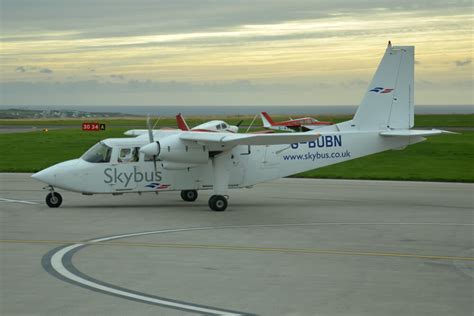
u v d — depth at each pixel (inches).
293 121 3511.3
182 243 676.7
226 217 874.1
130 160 971.9
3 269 549.0
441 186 1273.4
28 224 800.9
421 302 452.8
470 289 490.6
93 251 630.5
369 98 1048.8
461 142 2564.0
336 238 713.6
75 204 1006.4
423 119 5826.8
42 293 469.7
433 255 622.5
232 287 491.8
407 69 1053.8
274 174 1013.2
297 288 490.6
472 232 759.1
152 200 1063.6
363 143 1040.2
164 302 447.8
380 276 531.8
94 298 456.4
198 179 986.7
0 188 1206.3
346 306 441.4
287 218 867.4
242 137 832.3
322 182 1349.7
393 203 1027.9
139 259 593.9
